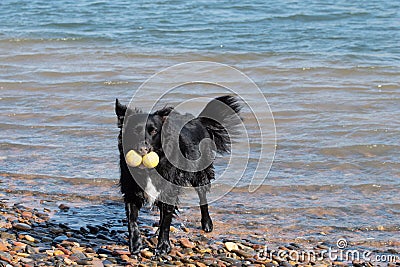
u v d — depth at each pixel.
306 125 11.80
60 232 7.51
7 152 10.62
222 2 23.95
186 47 17.78
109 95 13.84
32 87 14.45
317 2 23.83
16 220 7.80
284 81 14.70
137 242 6.96
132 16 21.66
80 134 11.49
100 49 17.75
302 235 7.74
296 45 17.95
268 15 21.64
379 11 22.12
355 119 12.06
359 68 15.39
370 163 10.07
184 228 7.84
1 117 12.41
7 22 20.83
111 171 9.80
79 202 8.72
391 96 13.52
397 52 17.06
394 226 7.98
